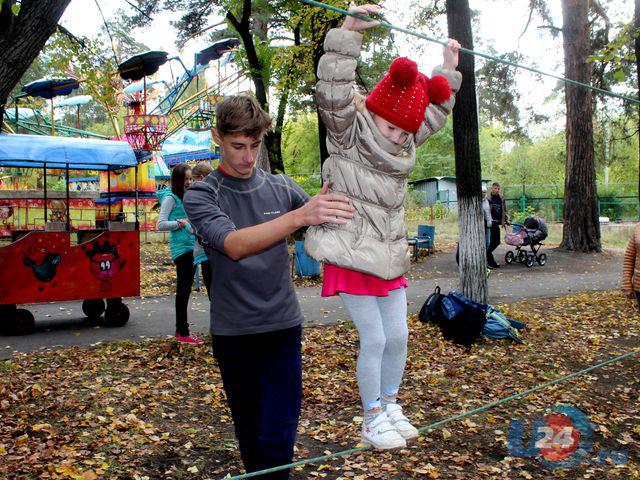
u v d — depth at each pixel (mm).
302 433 5461
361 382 2729
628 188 40688
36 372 6316
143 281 13945
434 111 2764
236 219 2830
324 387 6621
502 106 26344
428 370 7309
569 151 20672
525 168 51906
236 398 2936
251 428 2961
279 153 22422
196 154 30094
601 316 10688
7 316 8078
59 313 9891
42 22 5613
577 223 20594
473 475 4758
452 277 15125
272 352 2906
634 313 10859
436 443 5367
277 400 2875
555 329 9531
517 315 10234
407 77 2492
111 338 7898
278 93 21609
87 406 5445
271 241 2338
